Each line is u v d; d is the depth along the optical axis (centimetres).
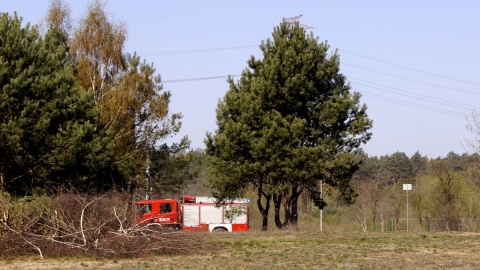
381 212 5641
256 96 3816
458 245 2303
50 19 4447
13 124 2527
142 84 4028
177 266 1695
